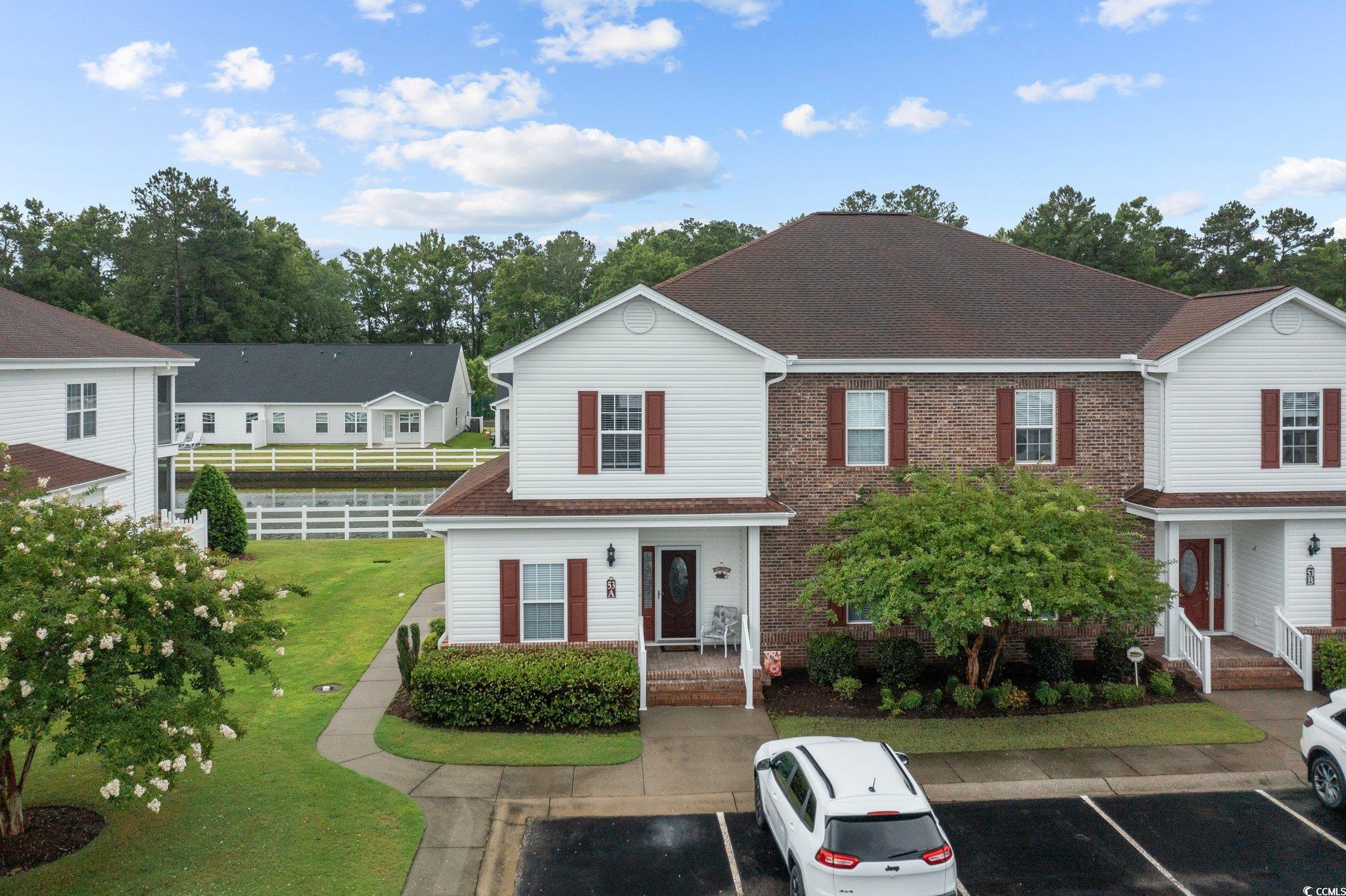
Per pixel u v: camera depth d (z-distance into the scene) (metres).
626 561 18.94
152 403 30.17
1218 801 14.13
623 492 19.22
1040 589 15.94
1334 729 13.73
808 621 20.59
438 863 12.10
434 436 66.88
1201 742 16.33
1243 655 20.06
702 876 11.95
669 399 19.20
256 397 65.44
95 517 11.91
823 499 20.61
